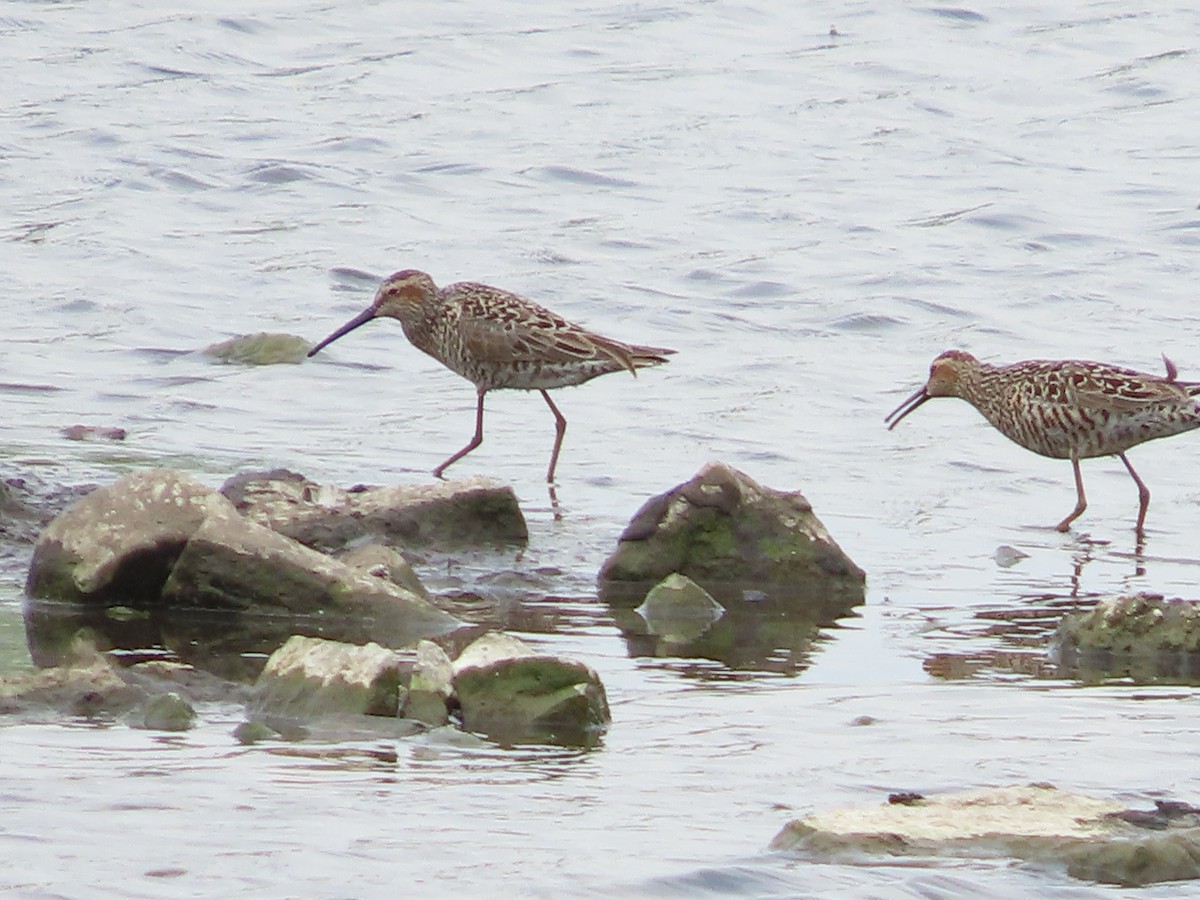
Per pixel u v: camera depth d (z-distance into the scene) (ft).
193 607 43.27
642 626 43.45
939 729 35.35
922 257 86.17
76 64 115.85
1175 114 111.86
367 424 63.62
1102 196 96.48
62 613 42.78
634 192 95.91
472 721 35.17
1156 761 33.37
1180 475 61.16
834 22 130.00
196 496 44.52
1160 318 78.69
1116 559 51.55
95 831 28.68
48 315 75.10
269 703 35.55
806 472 59.62
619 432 63.41
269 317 76.28
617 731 34.94
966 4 134.10
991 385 59.47
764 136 105.91
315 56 120.57
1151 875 27.78
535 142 103.55
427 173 98.02
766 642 42.32
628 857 28.27
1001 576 49.37
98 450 57.88
